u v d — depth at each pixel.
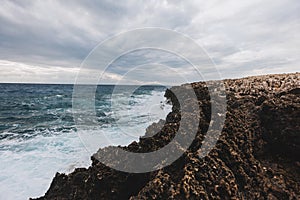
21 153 8.55
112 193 4.18
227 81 7.94
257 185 3.91
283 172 4.28
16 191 6.09
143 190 3.59
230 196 3.50
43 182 6.48
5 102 25.06
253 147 4.74
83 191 4.43
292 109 4.80
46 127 12.87
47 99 28.25
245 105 5.77
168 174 3.81
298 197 3.71
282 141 4.72
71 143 9.48
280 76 7.57
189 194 3.34
